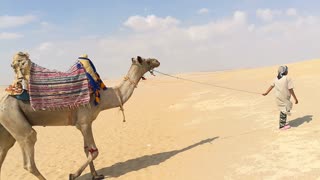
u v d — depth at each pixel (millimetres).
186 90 34406
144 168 10320
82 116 9375
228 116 16438
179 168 9844
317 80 25031
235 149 10641
